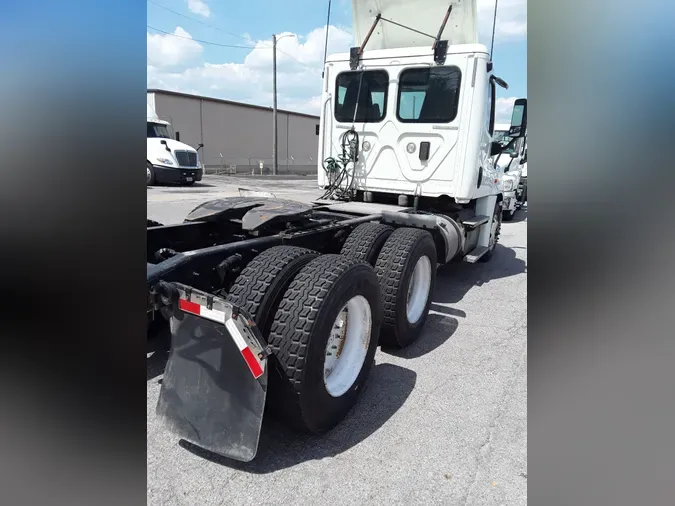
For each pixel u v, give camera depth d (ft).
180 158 58.13
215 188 59.67
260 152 134.51
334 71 18.29
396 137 17.22
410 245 12.59
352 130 17.93
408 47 17.04
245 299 8.36
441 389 10.95
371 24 17.63
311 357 8.14
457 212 18.58
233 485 7.73
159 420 8.51
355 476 8.02
